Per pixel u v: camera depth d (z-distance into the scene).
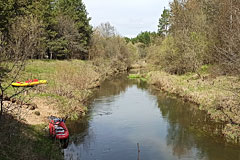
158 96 23.31
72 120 14.49
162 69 34.38
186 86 22.59
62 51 37.69
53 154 8.83
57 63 30.91
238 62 11.88
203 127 13.65
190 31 27.58
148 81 33.53
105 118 15.58
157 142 11.69
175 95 23.09
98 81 30.66
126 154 10.30
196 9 28.34
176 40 28.56
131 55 61.38
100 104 19.72
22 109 11.86
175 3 30.17
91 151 10.43
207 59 26.97
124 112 17.25
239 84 18.41
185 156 10.16
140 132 13.08
